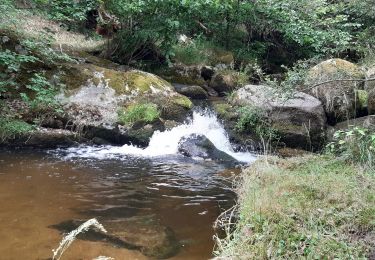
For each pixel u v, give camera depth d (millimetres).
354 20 11344
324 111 7262
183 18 8844
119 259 3281
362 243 2922
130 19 8562
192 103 7887
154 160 6168
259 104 7195
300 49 11203
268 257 2930
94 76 7375
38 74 6965
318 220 3160
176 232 3861
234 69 10594
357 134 4750
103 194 4715
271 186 3844
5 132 6230
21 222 3863
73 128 6711
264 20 10883
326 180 3889
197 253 3480
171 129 7004
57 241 3527
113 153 6379
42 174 5238
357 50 10258
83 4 8227
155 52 9516
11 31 7359
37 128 6496
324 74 6891
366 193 3484
